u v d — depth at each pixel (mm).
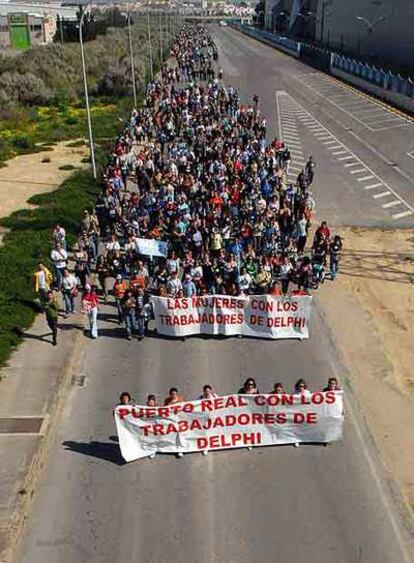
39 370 17734
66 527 12602
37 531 12484
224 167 31219
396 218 30688
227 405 14375
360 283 23609
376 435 15227
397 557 11992
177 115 46281
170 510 13047
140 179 31703
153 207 27203
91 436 15203
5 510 12867
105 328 20219
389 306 21891
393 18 84750
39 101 61438
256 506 13156
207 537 12422
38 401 16359
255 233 24031
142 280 20438
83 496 13375
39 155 42531
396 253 26469
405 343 19531
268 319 19375
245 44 131125
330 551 12109
